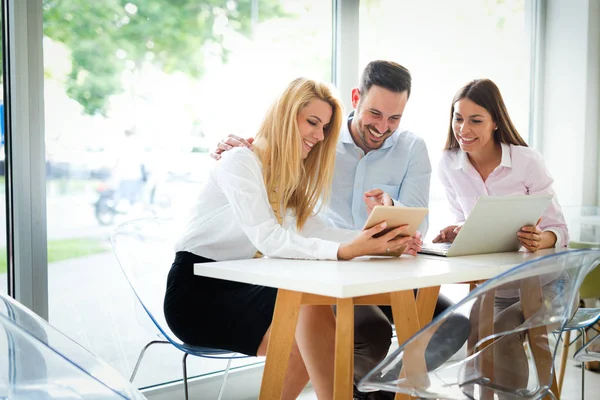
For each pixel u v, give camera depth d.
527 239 2.27
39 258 2.41
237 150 2.13
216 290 2.18
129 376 2.70
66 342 1.23
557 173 4.31
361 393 2.35
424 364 1.42
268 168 2.22
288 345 1.80
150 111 2.70
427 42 3.67
